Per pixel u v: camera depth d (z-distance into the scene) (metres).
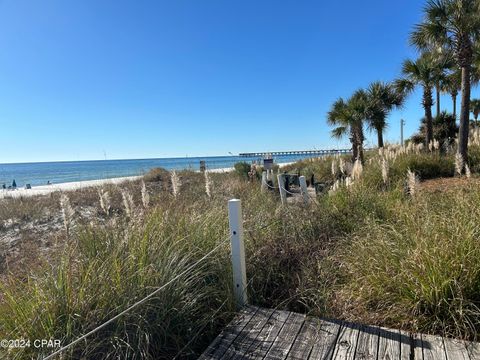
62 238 4.88
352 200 6.21
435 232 3.61
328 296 3.51
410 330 3.01
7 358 2.50
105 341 2.75
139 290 3.06
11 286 3.18
